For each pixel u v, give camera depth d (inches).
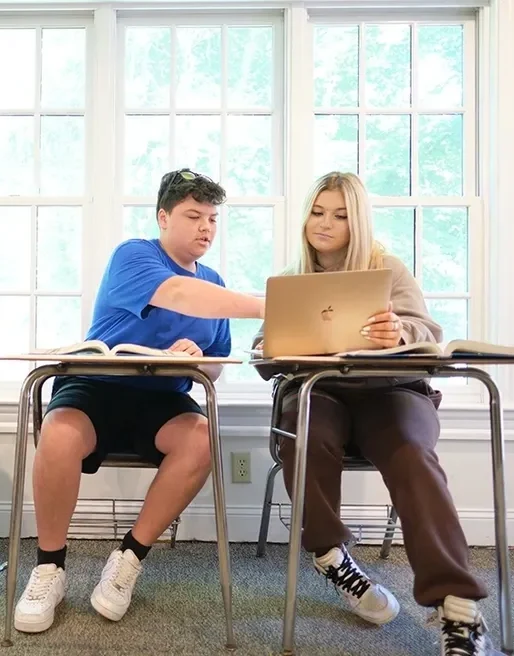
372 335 45.9
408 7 88.0
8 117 91.0
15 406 82.7
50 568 54.7
